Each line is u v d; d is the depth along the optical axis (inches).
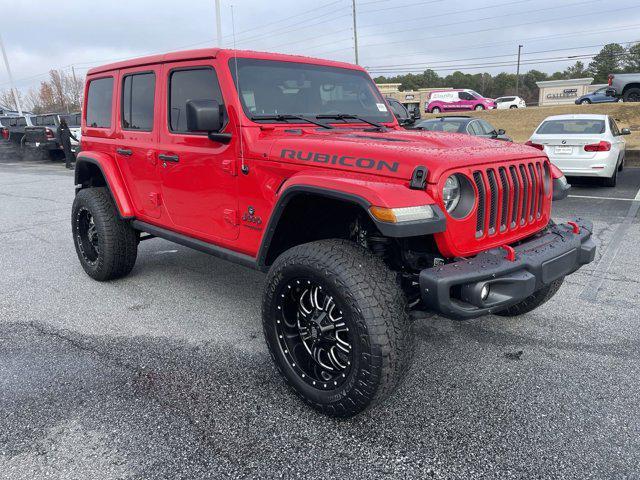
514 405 110.0
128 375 124.0
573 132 409.1
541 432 100.7
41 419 106.0
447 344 138.9
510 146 122.5
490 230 110.0
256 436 100.1
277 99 134.0
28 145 762.2
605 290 177.2
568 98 2026.3
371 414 107.2
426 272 94.7
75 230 193.5
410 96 2054.6
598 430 100.9
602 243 236.5
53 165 712.4
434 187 96.3
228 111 126.5
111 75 175.5
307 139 117.0
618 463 91.4
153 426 103.3
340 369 103.9
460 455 94.2
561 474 88.9
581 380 119.7
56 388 118.1
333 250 99.5
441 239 101.1
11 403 112.1
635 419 104.3
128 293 181.8
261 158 119.6
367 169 103.5
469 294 96.1
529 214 120.4
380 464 92.0
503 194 111.8
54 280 197.2
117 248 181.3
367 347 92.5
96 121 189.0
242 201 126.9
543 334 144.3
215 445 97.4
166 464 92.1
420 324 151.6
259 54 136.7
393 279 97.2
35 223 305.7
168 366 128.4
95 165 185.0
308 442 98.1
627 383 118.1
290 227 120.2
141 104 160.7
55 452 95.7
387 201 90.9
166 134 148.3
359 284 93.6
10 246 250.1
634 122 800.9
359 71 161.3
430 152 101.7
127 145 165.5
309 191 102.6
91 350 137.6
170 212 153.6
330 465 91.9
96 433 101.3
